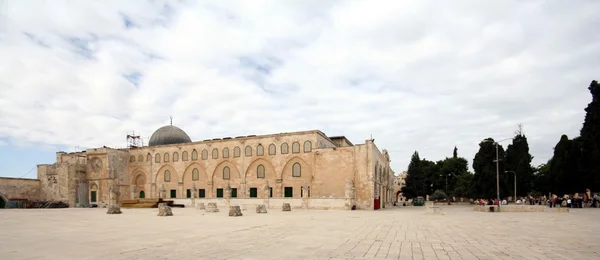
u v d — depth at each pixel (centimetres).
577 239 1669
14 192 7044
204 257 1202
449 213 4153
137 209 5641
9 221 2870
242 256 1216
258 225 2405
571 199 5453
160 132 8475
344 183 5803
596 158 6000
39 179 7631
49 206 6838
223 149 7081
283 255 1232
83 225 2473
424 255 1241
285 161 6469
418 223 2594
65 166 7419
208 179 7125
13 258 1198
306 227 2253
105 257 1212
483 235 1834
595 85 6228
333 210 4916
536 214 3756
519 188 7775
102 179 7469
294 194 6344
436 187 10775
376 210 5394
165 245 1479
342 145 7650
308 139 6325
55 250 1361
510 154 8106
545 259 1176
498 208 4500
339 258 1178
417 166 10375
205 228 2203
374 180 5778
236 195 6856
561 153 6600
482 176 7669
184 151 7450
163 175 7631
